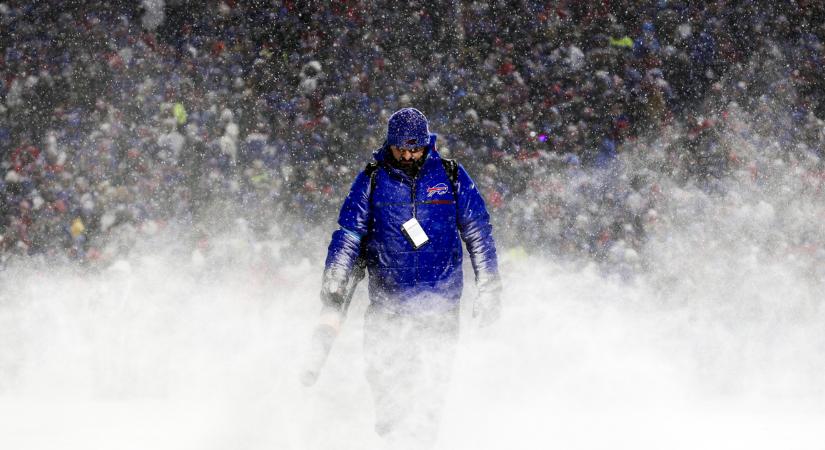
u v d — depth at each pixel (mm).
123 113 24500
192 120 24594
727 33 25375
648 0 25844
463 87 25719
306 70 25656
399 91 25625
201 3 25469
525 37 25781
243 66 25562
